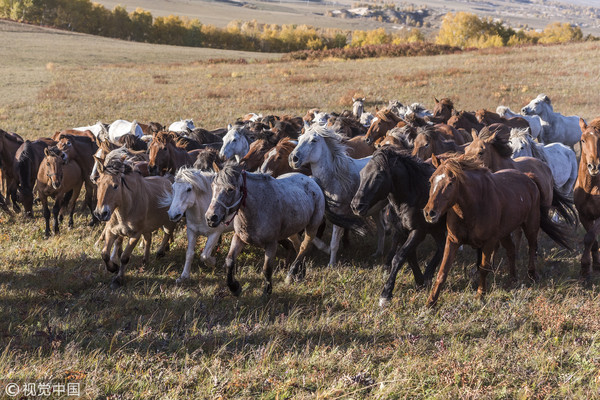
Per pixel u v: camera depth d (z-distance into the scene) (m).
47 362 6.07
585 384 5.73
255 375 5.88
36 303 7.93
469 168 7.55
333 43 128.62
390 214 8.81
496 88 31.92
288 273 8.91
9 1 111.62
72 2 114.06
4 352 6.05
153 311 7.75
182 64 56.34
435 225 8.20
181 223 11.60
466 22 98.44
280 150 10.25
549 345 6.63
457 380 5.80
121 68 51.25
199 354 6.48
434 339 6.93
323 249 10.08
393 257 8.98
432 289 7.91
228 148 12.04
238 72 44.69
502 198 7.81
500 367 6.11
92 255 9.95
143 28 116.38
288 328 7.13
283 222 8.10
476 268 9.05
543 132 19.00
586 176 8.95
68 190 11.91
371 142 12.48
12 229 11.82
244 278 9.12
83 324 7.18
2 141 13.22
